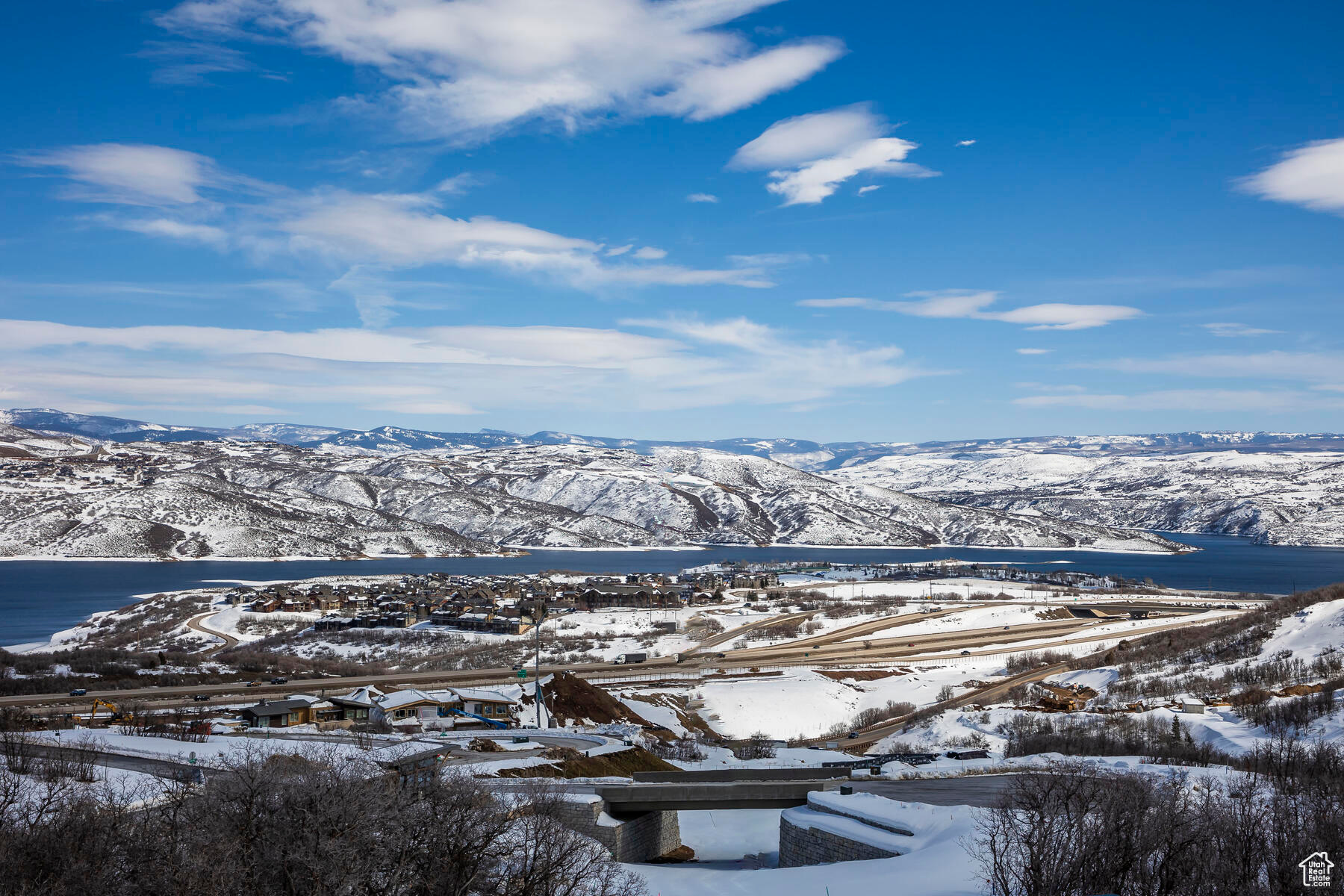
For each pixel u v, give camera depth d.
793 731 122.62
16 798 34.16
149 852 30.59
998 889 36.09
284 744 61.34
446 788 36.25
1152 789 45.19
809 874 43.09
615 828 52.47
